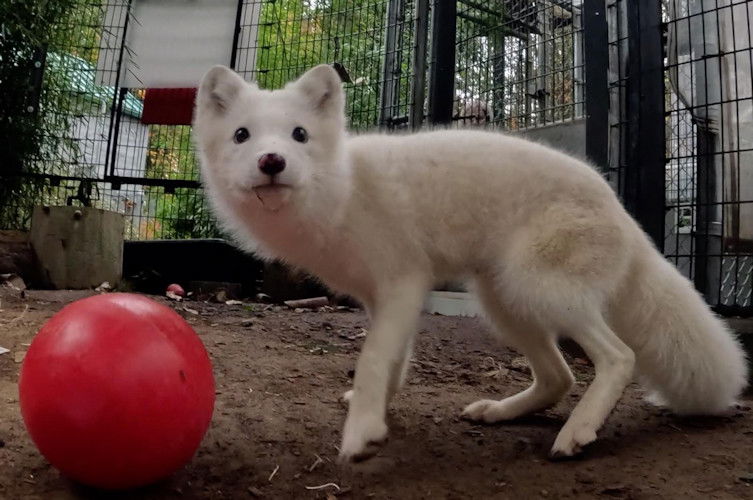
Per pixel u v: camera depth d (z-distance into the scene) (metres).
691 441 0.60
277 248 0.62
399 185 0.60
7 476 0.48
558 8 1.48
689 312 0.64
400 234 0.59
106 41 1.69
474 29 1.50
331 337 1.11
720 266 1.00
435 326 1.24
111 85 1.70
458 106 1.48
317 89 0.59
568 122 1.27
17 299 1.13
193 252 1.68
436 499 0.48
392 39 1.63
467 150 0.62
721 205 1.01
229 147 0.58
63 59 1.69
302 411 0.67
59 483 0.47
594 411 0.56
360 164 0.61
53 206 1.38
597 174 0.64
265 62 1.80
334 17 1.78
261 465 0.54
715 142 1.04
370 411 0.53
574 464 0.55
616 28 1.16
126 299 0.47
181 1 1.68
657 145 1.03
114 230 1.47
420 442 0.61
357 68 1.74
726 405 0.67
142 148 1.90
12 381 0.69
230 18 1.66
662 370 0.65
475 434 0.64
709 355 0.64
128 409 0.42
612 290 0.60
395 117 1.62
